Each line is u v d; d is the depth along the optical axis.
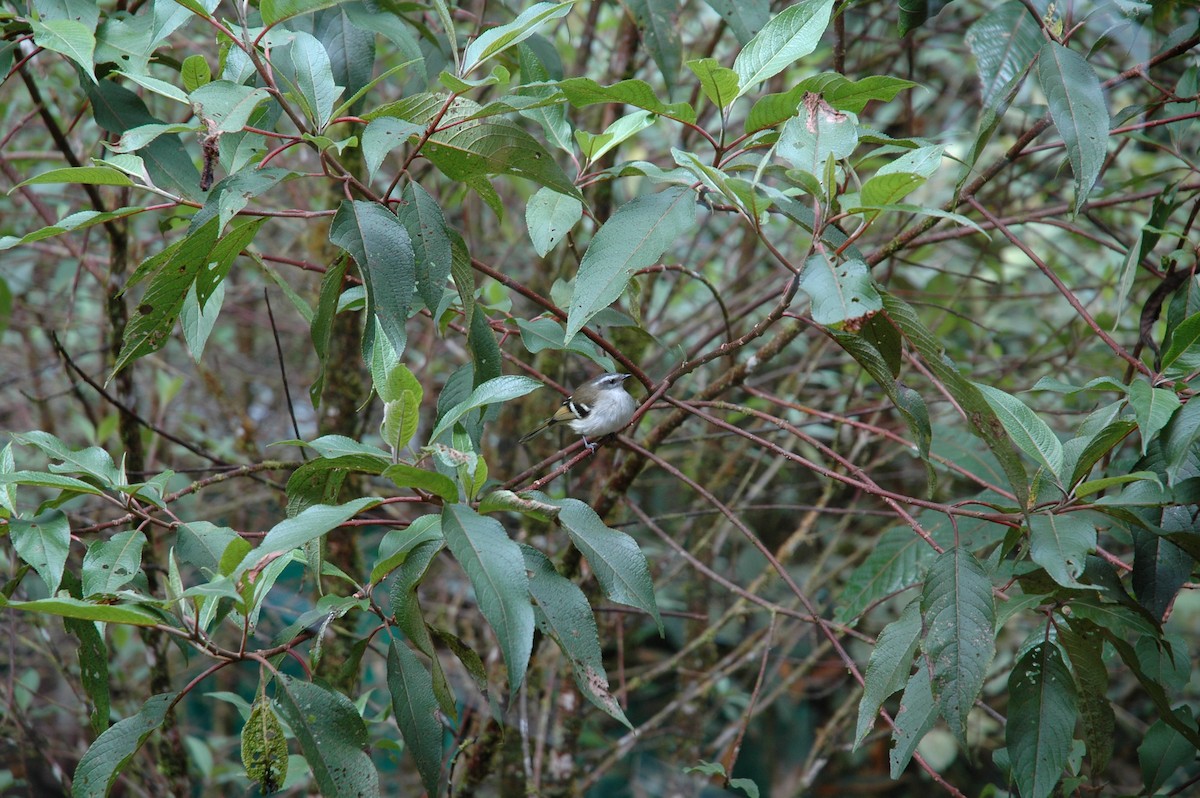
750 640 7.34
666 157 7.90
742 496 8.45
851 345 3.33
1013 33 3.92
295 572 7.84
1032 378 7.62
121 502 3.45
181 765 6.09
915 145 3.68
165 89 3.34
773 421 4.02
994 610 3.20
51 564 3.21
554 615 3.08
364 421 7.05
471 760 5.64
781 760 8.99
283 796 6.66
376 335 3.19
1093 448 3.26
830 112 3.32
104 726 3.52
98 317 9.33
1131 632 4.29
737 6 4.35
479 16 5.49
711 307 8.20
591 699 3.02
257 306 9.42
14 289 9.02
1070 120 3.44
